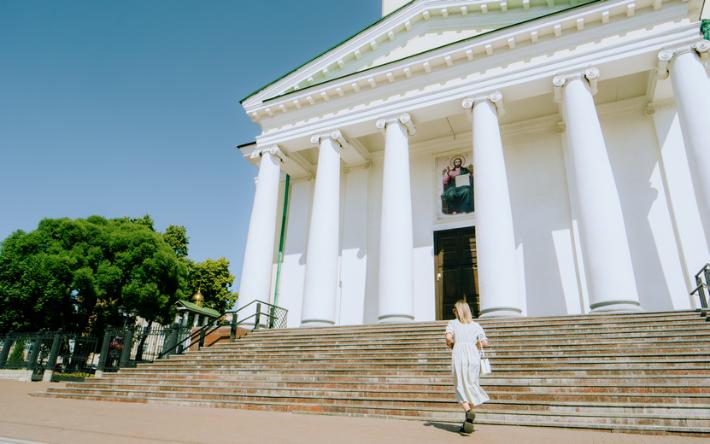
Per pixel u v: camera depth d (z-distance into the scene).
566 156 18.95
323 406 8.84
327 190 18.86
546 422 7.10
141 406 9.91
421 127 21.05
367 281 20.83
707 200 12.80
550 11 17.80
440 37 19.72
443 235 20.50
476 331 6.57
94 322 30.56
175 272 31.59
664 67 15.09
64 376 20.67
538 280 17.81
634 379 8.16
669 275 15.92
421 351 11.55
